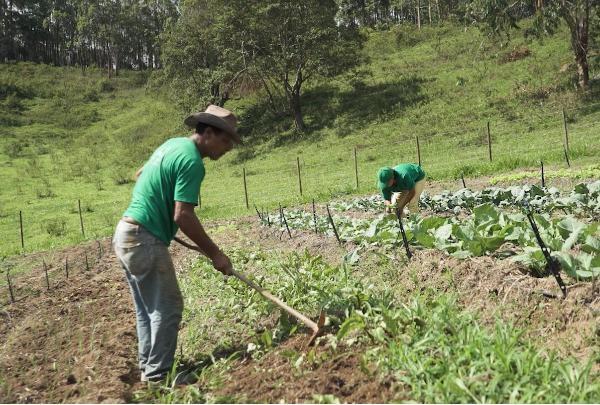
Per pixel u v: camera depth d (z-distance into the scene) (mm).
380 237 7035
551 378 3320
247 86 41312
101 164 38406
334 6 35594
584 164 15867
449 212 10852
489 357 3631
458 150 23844
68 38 92000
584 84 26328
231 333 5328
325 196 17516
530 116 25578
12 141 45531
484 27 26000
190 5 40062
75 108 58844
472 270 5188
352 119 33125
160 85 51688
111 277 9297
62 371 4852
